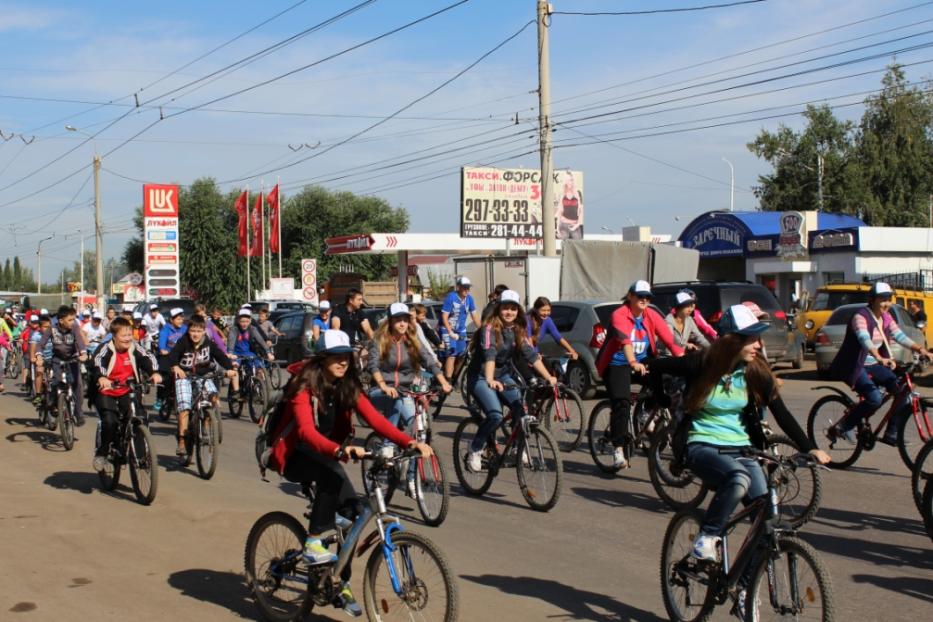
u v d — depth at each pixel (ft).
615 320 32.99
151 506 30.12
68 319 42.65
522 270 80.43
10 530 26.66
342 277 138.00
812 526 26.21
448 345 57.26
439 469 27.55
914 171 175.94
